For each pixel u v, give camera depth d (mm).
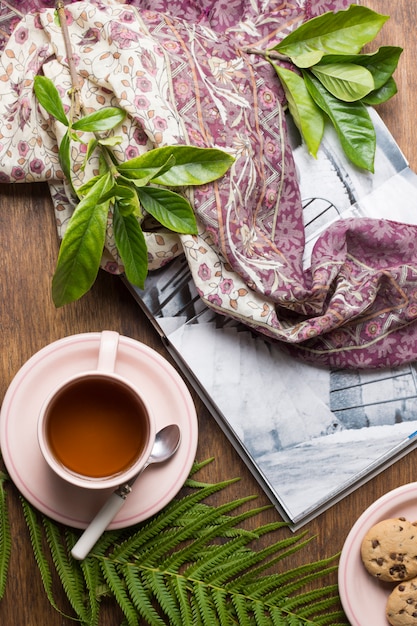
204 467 902
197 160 803
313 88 898
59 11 816
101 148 817
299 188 914
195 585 867
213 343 893
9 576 877
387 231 888
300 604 913
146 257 794
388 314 900
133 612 847
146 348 850
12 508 878
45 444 783
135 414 837
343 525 921
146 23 852
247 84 876
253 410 895
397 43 959
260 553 874
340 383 913
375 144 904
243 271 846
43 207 890
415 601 885
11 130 841
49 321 889
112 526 842
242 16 907
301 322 899
